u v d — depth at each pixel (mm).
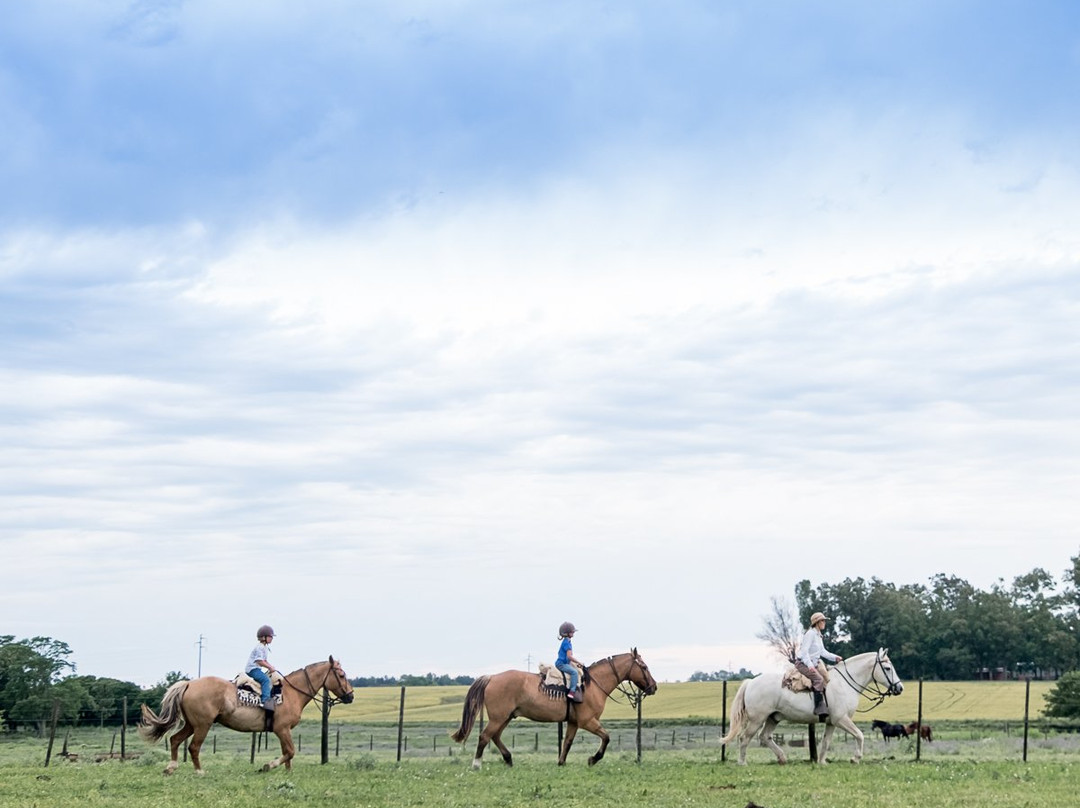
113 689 77000
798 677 25953
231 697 23656
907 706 94375
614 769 24531
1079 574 147125
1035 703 96062
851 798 18375
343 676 25234
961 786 20297
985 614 152875
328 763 27562
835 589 154750
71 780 22016
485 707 25531
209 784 20922
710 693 120938
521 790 19906
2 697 73000
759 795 18922
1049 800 18047
